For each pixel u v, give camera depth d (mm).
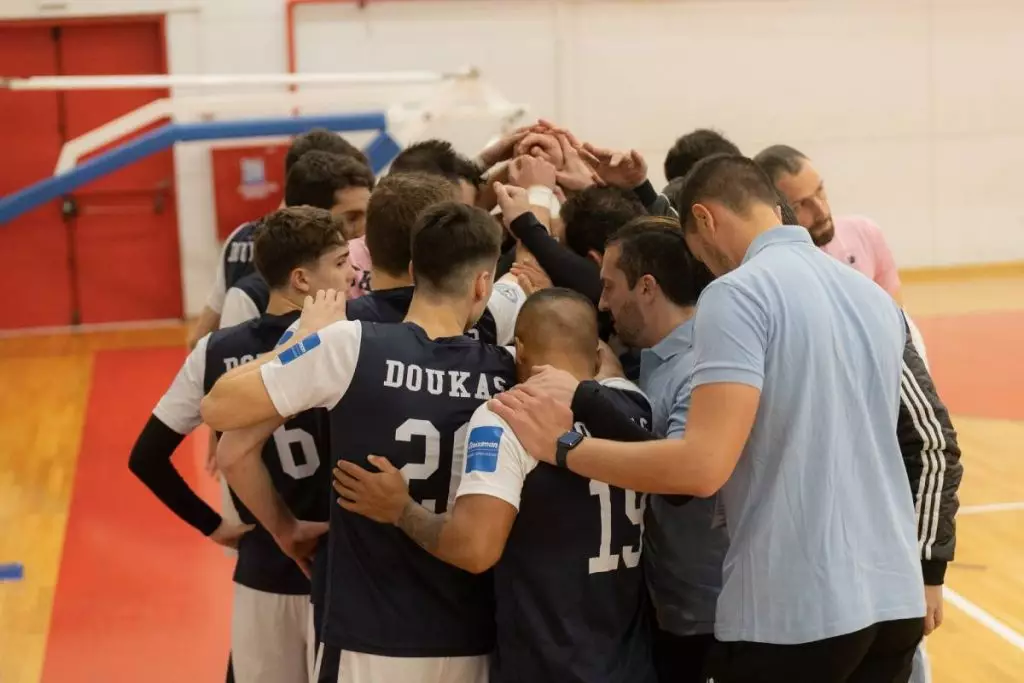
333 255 4977
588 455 3713
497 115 15617
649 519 4434
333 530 4133
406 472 3961
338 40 20078
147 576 8836
